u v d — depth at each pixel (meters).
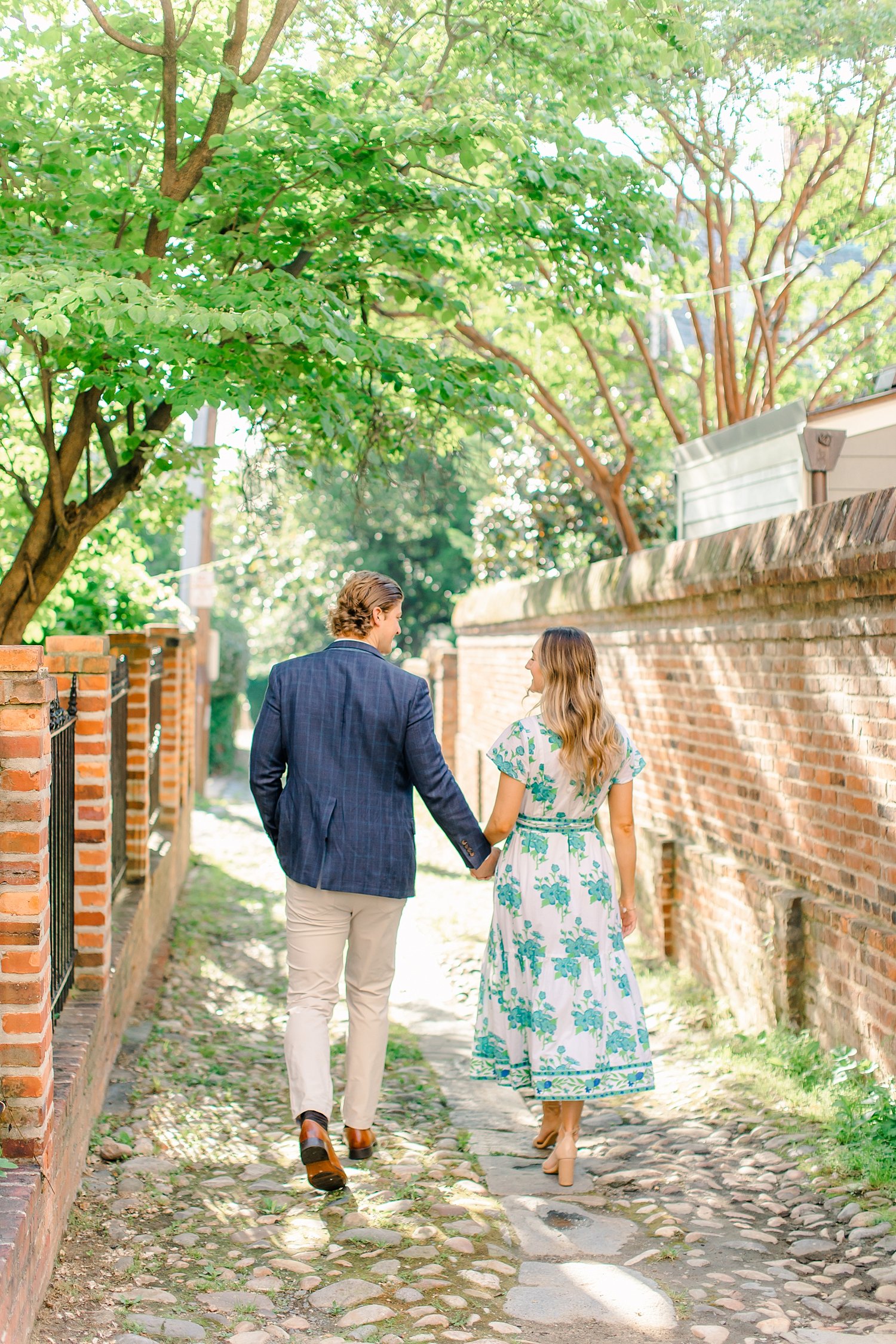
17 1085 3.03
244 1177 4.18
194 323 4.77
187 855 12.40
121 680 6.59
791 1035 5.34
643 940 7.84
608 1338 2.90
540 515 15.26
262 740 3.96
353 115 5.76
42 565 6.67
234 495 9.90
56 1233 3.31
